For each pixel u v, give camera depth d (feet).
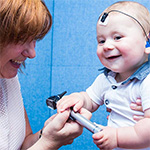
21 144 2.52
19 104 2.57
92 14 5.27
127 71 2.33
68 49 5.34
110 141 1.90
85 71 5.24
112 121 2.43
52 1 5.45
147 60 2.31
